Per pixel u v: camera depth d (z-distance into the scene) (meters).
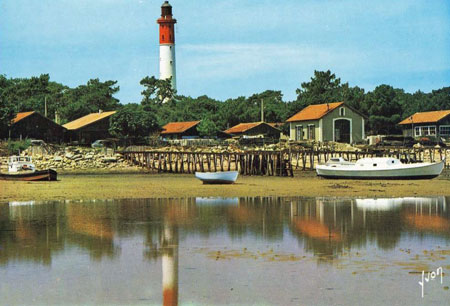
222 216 31.69
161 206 36.66
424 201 39.00
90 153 81.94
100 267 20.11
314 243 23.73
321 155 83.25
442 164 58.19
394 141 91.38
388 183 54.53
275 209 34.78
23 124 88.62
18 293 17.31
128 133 94.94
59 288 17.78
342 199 40.62
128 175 70.44
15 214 32.91
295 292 17.19
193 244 23.72
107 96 136.38
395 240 24.33
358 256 21.33
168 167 82.06
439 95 139.12
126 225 28.64
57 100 127.88
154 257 21.47
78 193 45.56
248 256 21.45
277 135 107.06
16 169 61.81
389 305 16.14
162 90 138.75
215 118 124.12
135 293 17.30
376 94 111.38
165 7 140.00
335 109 91.50
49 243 24.08
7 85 131.00
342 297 16.75
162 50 140.38
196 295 17.05
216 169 77.00
